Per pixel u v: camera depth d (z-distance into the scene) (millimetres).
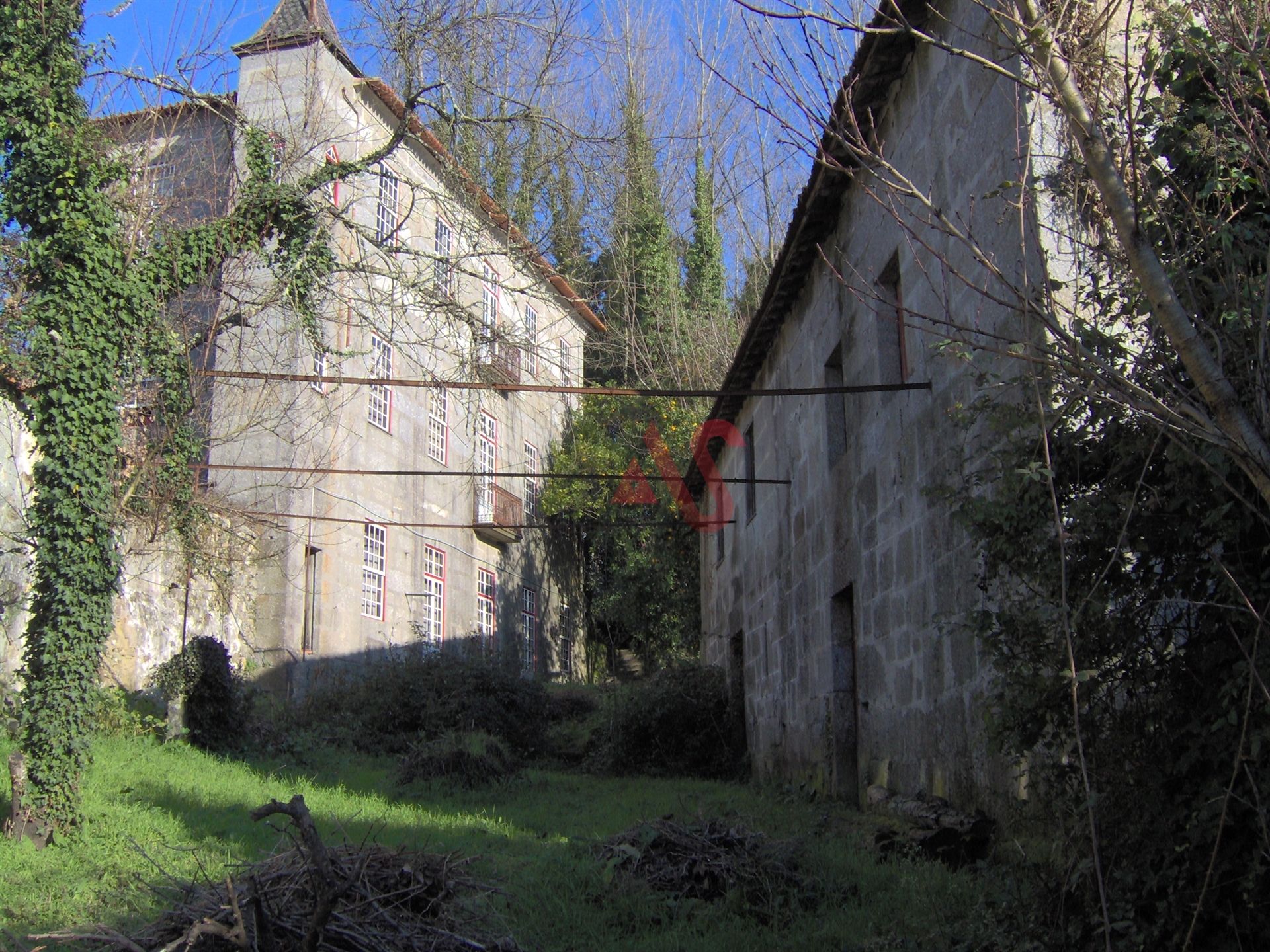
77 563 9023
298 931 4883
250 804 10492
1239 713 4414
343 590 20594
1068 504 5164
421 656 20797
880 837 8250
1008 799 7273
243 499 18906
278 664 18953
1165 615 4953
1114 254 5457
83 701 8914
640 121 23188
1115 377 4191
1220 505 4566
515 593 28750
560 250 16766
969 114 8484
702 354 29469
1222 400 3928
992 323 7871
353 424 21031
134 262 10094
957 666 8578
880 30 4695
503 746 15078
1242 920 4473
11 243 10492
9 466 14289
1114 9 4914
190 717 14461
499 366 13164
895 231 10383
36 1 9266
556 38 13742
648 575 29234
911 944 5918
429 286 15867
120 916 6453
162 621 17031
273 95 17344
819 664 13297
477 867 7816
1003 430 5504
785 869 7301
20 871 7719
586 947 6238
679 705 19000
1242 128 4789
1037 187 6840
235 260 13859
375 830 9609
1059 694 5047
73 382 9164
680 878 7172
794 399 14898
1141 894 4758
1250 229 4871
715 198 31734
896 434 10250
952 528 8688
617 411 30094
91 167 9445
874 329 10883
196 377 11242
